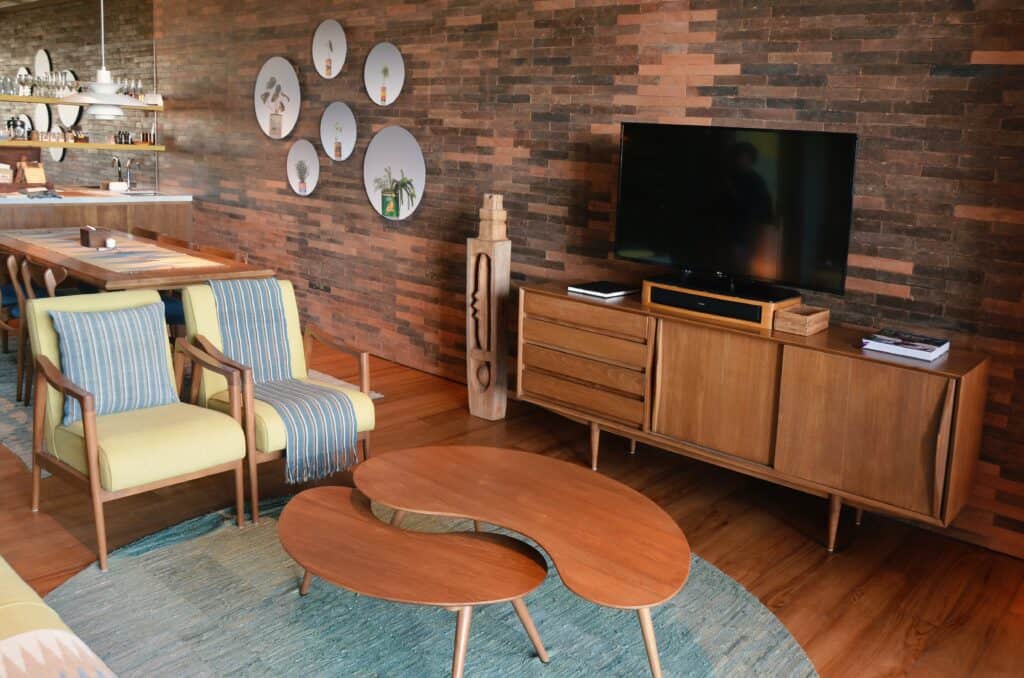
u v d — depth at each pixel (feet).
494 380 15.74
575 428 15.67
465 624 7.88
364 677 8.58
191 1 23.12
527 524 8.92
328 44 19.54
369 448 12.79
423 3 17.44
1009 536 11.43
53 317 11.10
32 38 30.12
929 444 10.35
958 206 11.34
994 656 9.32
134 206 23.08
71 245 17.48
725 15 13.15
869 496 10.92
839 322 12.57
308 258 21.07
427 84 17.65
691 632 9.53
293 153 20.88
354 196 19.58
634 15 14.21
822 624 9.81
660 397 12.74
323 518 9.05
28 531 11.19
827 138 11.40
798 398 11.32
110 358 11.41
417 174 18.15
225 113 22.63
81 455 10.48
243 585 10.11
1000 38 10.74
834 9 12.06
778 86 12.75
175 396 12.07
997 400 11.28
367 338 19.98
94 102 21.68
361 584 7.82
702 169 12.73
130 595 9.80
